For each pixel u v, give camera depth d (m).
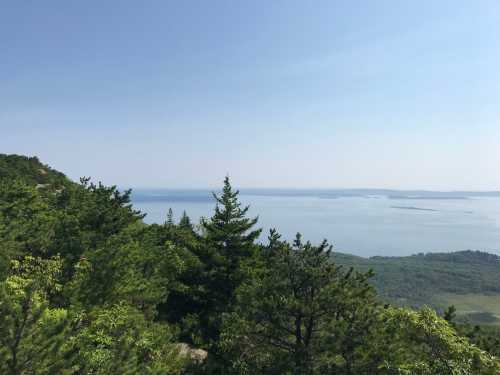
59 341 8.44
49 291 16.41
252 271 23.22
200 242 25.72
